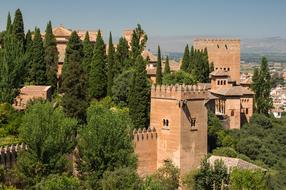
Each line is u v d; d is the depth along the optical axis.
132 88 102.75
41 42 121.31
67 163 70.19
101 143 69.75
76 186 59.78
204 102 91.12
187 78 126.69
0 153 67.88
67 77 97.00
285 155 119.50
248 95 135.00
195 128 90.06
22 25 124.38
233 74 165.12
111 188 61.28
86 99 98.81
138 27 145.88
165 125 90.50
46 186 58.19
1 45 124.25
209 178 68.12
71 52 123.19
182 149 88.62
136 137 88.25
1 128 80.56
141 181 63.94
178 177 83.12
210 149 105.38
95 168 69.94
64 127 69.62
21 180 66.00
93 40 158.50
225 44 164.25
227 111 130.00
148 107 102.88
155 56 168.25
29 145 67.44
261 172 69.25
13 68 95.56
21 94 105.31
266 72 150.38
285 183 100.25
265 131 129.12
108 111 77.06
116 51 136.38
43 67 121.31
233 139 113.94
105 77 120.19
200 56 146.75
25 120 70.88
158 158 91.31
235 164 76.00
